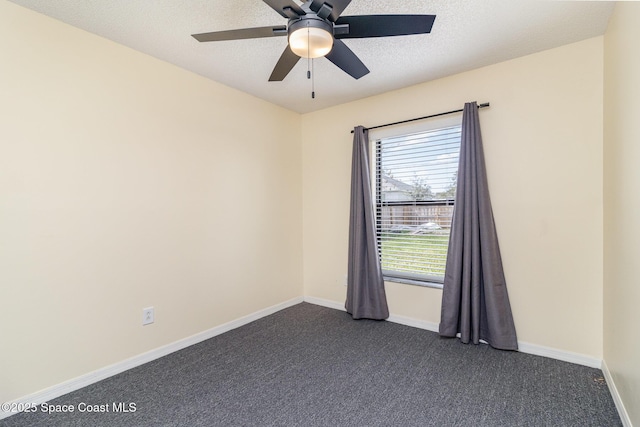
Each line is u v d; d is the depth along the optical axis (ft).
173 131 8.41
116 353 7.28
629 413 5.19
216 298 9.51
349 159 11.46
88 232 6.83
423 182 10.00
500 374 7.06
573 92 7.47
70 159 6.57
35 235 6.12
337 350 8.36
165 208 8.23
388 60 8.22
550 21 6.56
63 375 6.47
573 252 7.52
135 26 6.66
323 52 5.32
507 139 8.32
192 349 8.51
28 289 6.04
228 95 9.86
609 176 6.59
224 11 6.18
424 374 7.11
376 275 10.42
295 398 6.28
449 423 5.51
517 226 8.20
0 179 5.72
